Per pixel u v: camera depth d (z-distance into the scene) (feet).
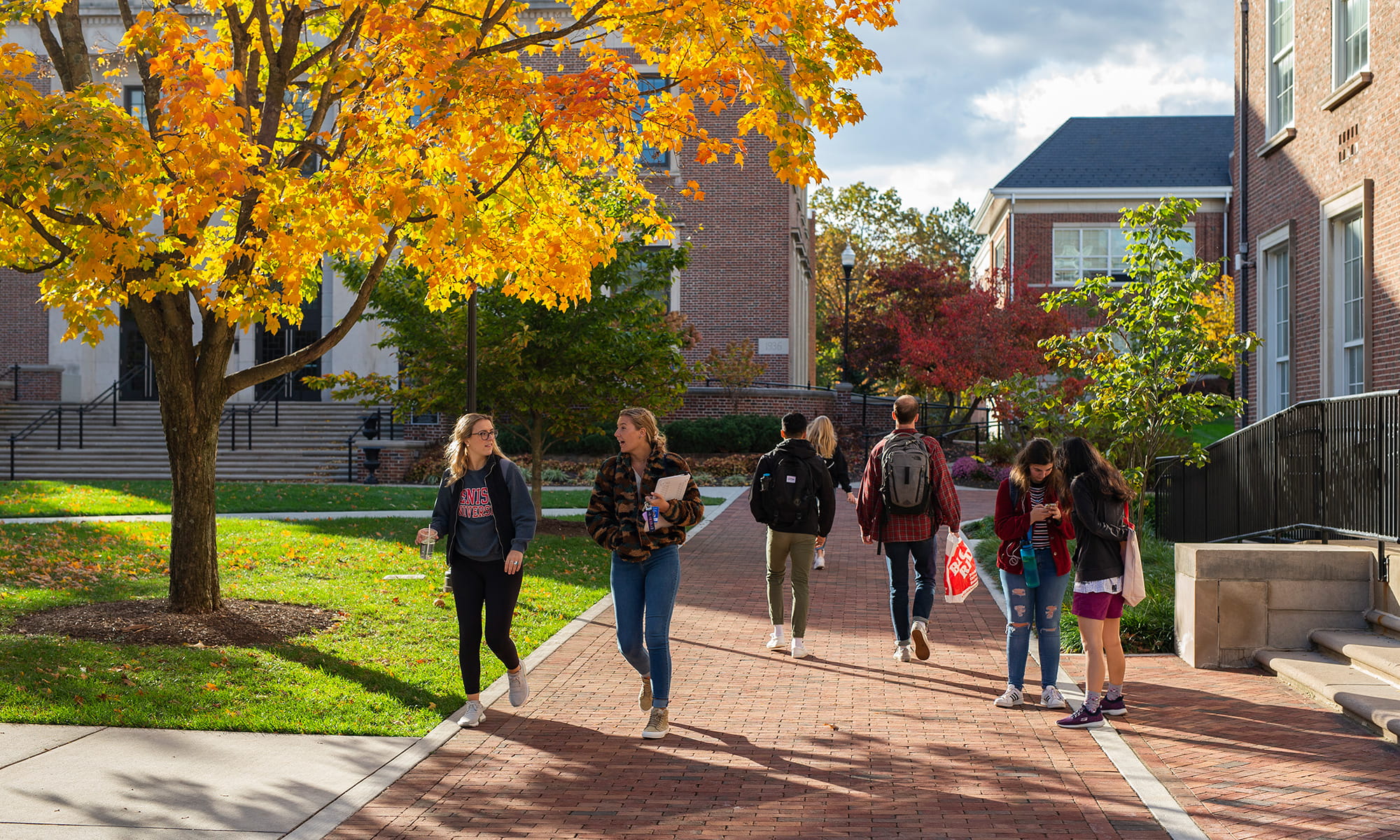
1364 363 42.96
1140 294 36.11
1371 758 19.04
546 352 51.96
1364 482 27.68
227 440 92.58
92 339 30.12
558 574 40.55
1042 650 22.84
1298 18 49.85
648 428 21.12
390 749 19.56
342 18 31.48
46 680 22.81
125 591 34.32
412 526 54.34
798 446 27.99
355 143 26.25
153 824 15.61
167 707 21.48
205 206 23.62
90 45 91.66
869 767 18.79
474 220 24.82
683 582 40.22
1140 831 15.71
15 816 15.83
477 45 27.55
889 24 27.96
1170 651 28.86
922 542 27.17
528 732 20.90
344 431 94.38
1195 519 44.55
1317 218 47.91
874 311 132.87
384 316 52.60
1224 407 35.96
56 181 21.31
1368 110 42.98
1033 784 17.87
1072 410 38.65
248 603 31.19
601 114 26.99
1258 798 17.03
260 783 17.54
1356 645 24.62
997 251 131.54
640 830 15.84
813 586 39.73
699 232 100.94
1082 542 21.75
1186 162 117.80
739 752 19.70
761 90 25.99
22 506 58.29
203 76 24.50
